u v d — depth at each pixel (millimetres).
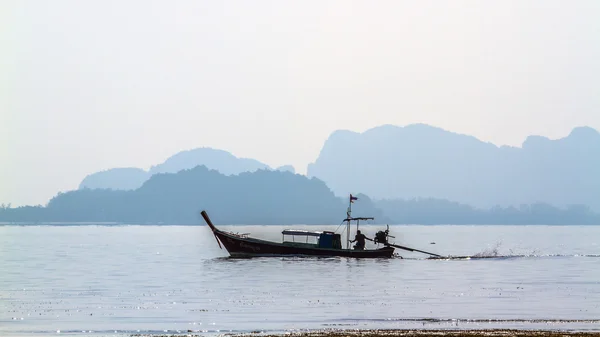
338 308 89188
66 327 75750
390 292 106062
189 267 153625
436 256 194750
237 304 92875
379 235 176500
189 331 73000
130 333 72125
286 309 88250
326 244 169750
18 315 83750
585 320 79125
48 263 173750
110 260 185625
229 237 172375
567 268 155250
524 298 99500
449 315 83375
